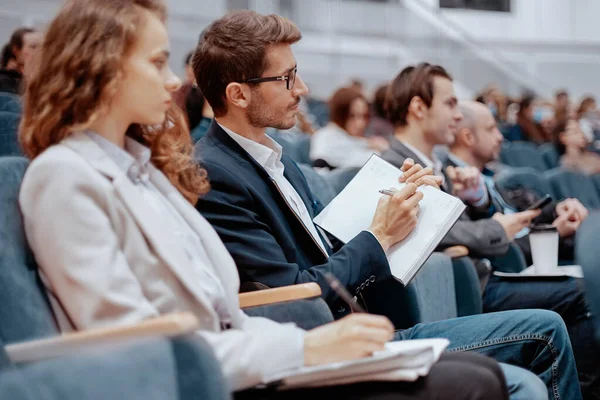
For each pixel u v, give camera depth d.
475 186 3.05
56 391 0.96
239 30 2.04
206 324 1.43
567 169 4.95
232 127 2.08
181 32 8.63
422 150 3.01
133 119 1.50
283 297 1.72
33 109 1.46
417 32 10.63
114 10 1.44
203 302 1.42
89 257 1.33
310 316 1.72
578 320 2.71
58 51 1.44
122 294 1.32
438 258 2.46
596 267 1.48
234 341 1.35
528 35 11.54
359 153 5.55
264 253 1.90
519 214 2.87
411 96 2.97
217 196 1.93
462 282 2.62
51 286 1.38
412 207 2.05
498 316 2.06
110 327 1.20
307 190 2.24
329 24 10.06
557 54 11.44
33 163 1.38
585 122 8.36
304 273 1.91
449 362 1.47
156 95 1.49
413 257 2.02
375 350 1.37
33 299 1.34
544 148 6.85
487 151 3.47
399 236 2.05
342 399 1.40
